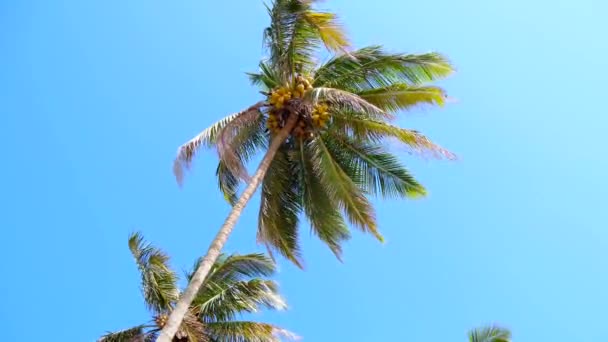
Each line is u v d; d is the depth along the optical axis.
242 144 15.73
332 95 13.66
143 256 17.36
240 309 17.41
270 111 15.57
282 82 15.73
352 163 16.34
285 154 16.09
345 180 15.59
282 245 15.79
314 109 15.59
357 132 15.80
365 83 16.20
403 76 16.08
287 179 16.27
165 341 10.50
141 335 16.45
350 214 15.57
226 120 14.47
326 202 16.17
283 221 16.05
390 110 16.14
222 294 17.22
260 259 17.09
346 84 16.23
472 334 17.81
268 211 15.62
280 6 15.41
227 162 13.83
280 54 15.59
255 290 17.31
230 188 16.77
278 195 16.02
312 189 16.22
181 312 11.15
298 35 15.74
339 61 16.06
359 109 13.91
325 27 15.12
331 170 15.56
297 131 15.57
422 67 15.82
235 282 17.48
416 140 14.74
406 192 16.28
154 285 17.08
